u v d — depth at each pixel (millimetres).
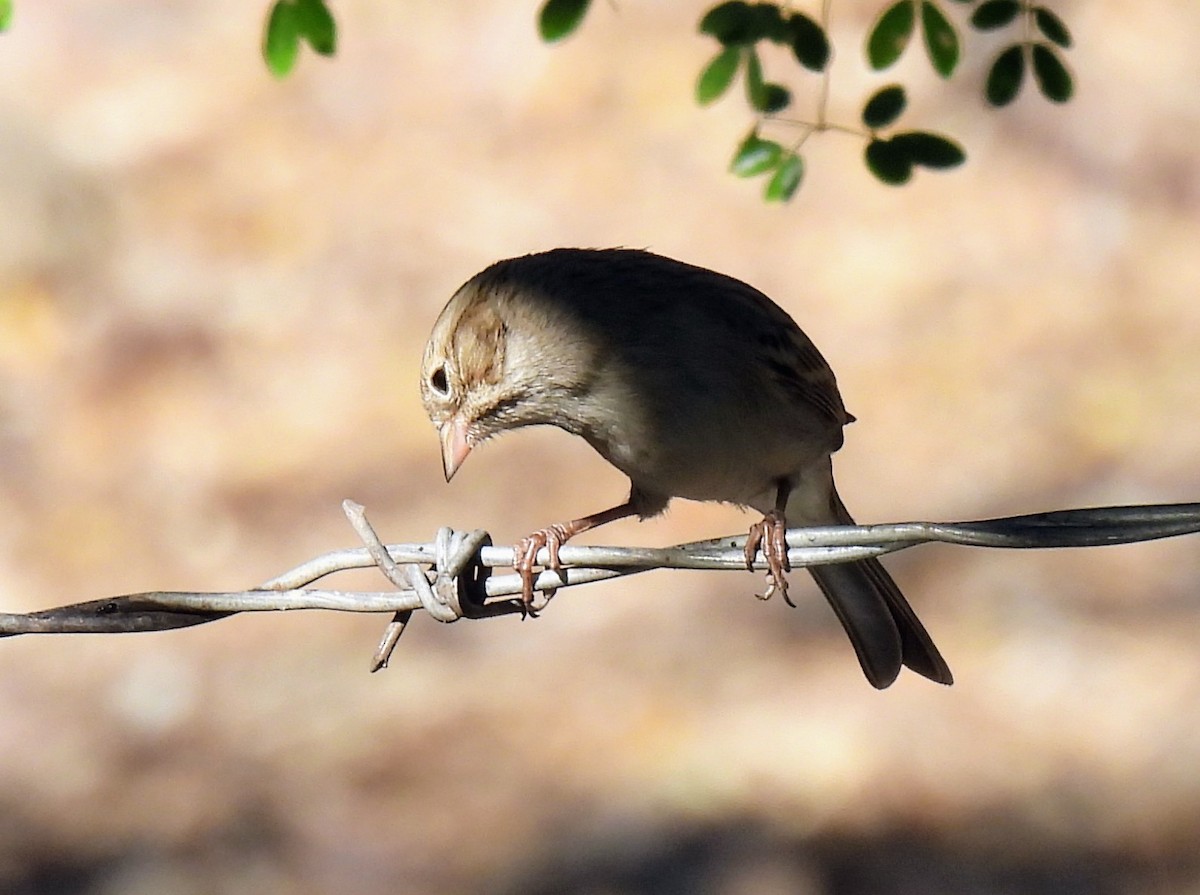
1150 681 12781
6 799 12977
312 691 13641
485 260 18281
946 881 11367
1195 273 17078
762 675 13203
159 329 17984
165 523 15781
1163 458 15141
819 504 7715
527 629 13969
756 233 18016
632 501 7379
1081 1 19656
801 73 18422
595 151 19281
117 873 12188
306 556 15211
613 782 12344
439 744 12891
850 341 16812
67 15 21984
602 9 20875
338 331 17750
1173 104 18562
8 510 16031
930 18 6676
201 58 21406
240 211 19297
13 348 17922
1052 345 16484
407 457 16109
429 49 20906
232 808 12625
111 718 13680
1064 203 17828
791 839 11773
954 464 15352
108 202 19422
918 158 6734
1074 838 11641
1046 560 14156
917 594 14070
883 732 12531
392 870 11891
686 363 6785
